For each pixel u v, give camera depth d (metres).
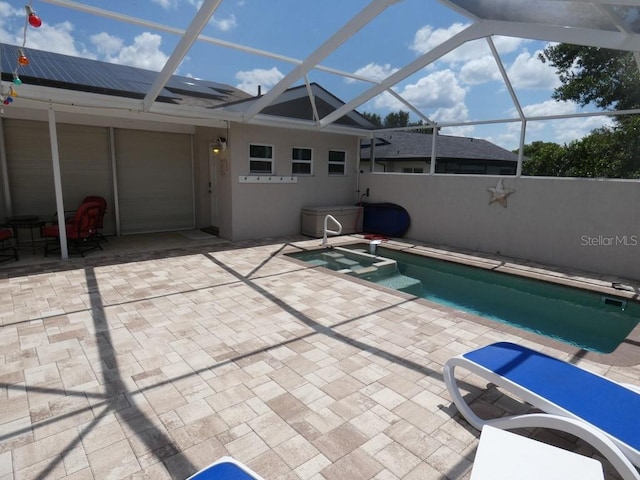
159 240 9.23
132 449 2.44
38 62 5.89
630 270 6.66
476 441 2.56
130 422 2.70
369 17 5.21
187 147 10.58
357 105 8.17
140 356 3.64
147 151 9.95
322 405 2.93
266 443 2.51
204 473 1.69
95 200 8.47
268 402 2.95
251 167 9.20
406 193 10.03
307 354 3.73
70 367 3.42
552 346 3.98
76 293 5.39
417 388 3.17
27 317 4.53
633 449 1.94
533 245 7.82
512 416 2.63
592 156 10.77
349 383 3.23
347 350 3.82
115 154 9.46
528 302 6.18
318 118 9.17
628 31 4.68
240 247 8.55
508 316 5.62
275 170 9.58
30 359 3.55
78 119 8.59
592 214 7.01
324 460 2.38
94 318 4.52
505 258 8.05
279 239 9.52
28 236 8.54
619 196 6.68
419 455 2.43
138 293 5.43
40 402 2.91
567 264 7.39
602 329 5.16
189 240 9.27
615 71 10.25
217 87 7.31
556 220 7.45
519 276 6.88
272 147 9.46
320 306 5.03
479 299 6.32
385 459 2.39
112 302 5.05
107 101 6.80
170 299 5.21
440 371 3.45
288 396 3.03
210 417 2.76
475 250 8.75
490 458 1.84
